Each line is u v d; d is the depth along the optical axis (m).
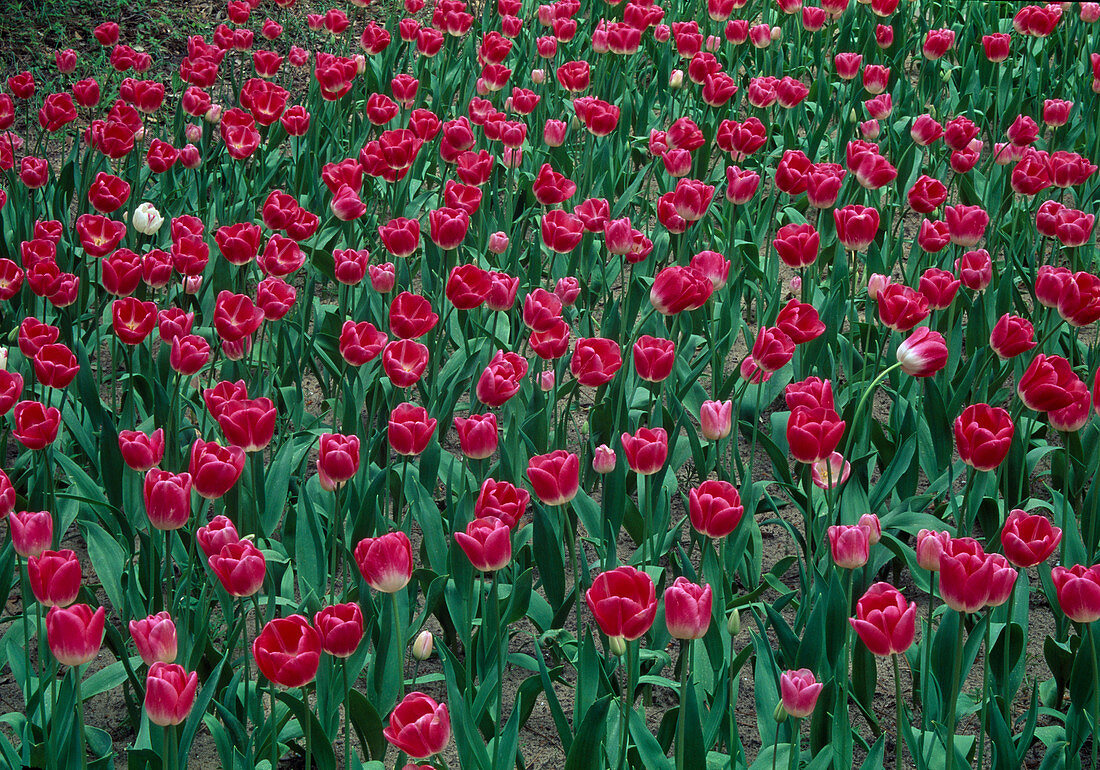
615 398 3.67
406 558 2.18
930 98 6.79
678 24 6.22
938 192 4.04
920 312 3.18
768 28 6.59
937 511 3.48
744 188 4.26
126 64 5.89
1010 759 2.33
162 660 2.04
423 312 3.08
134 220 4.10
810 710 2.08
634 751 2.41
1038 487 3.88
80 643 1.97
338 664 2.64
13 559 2.88
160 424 3.60
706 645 2.69
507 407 3.95
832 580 2.61
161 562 3.32
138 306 3.26
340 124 6.12
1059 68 7.05
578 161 6.17
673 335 4.01
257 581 2.23
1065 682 2.85
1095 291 3.19
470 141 4.56
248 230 3.80
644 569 2.95
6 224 5.21
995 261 4.96
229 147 4.99
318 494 3.47
